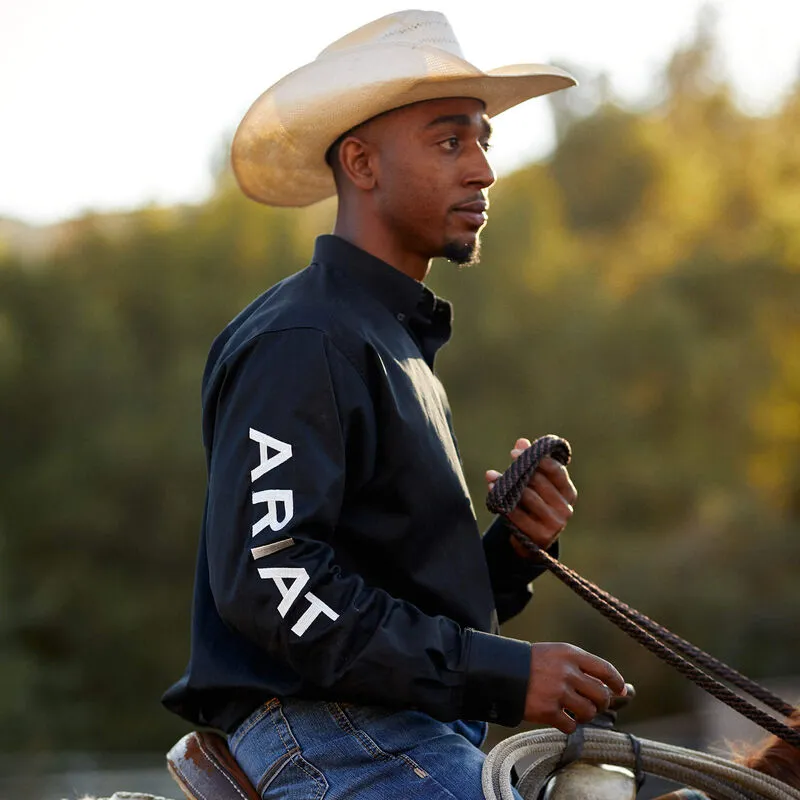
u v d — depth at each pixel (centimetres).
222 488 544
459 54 650
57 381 4444
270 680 561
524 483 603
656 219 7125
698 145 7781
